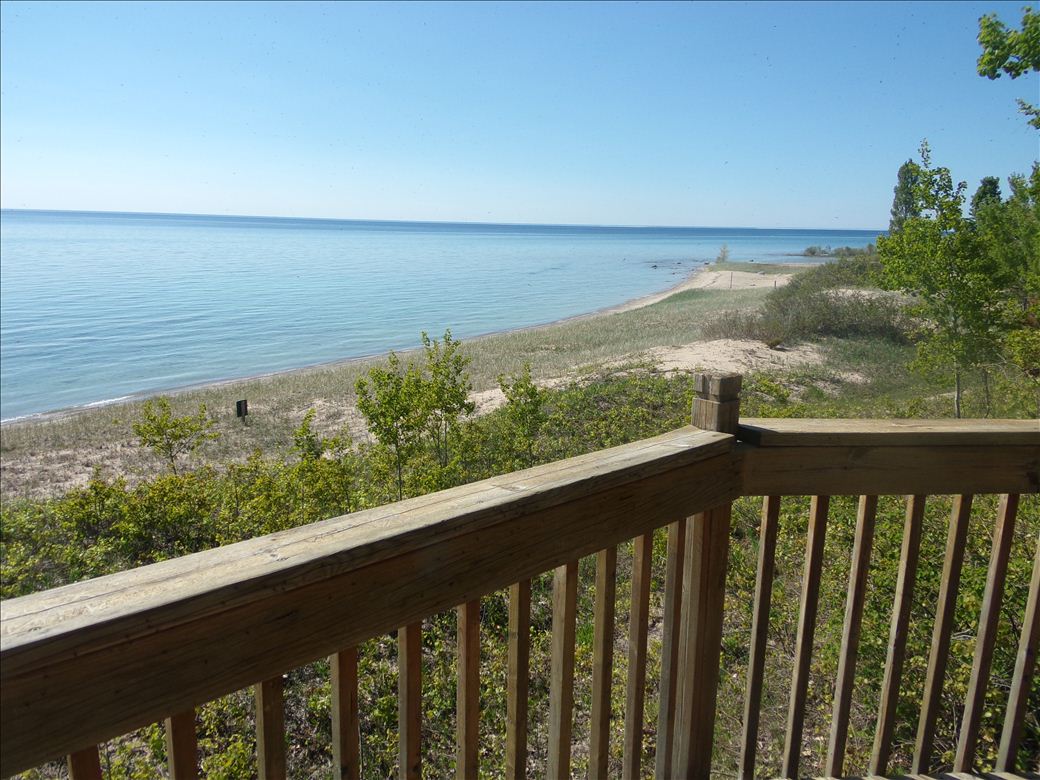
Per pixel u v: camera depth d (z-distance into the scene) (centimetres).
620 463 146
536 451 992
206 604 93
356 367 2516
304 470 748
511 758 145
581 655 450
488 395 1755
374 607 112
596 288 6638
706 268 9306
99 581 93
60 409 2244
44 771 333
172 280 6994
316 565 103
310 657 106
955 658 373
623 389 1439
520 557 132
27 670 81
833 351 2112
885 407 1315
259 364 3014
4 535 693
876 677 381
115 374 2834
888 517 498
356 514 118
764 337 2278
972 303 1209
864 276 2988
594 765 160
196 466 1291
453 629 525
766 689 403
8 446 1569
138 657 89
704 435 168
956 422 191
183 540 704
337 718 115
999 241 1377
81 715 86
